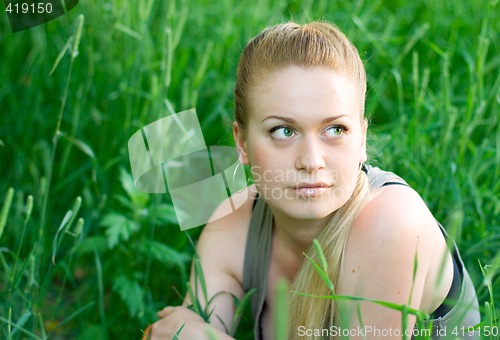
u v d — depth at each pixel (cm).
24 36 366
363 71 189
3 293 259
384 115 355
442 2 409
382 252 181
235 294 221
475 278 236
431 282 190
